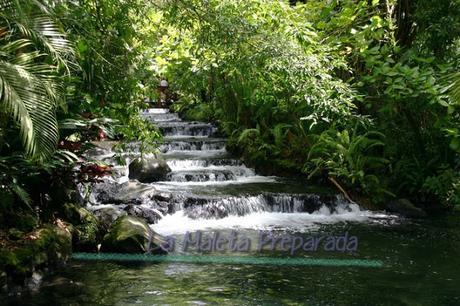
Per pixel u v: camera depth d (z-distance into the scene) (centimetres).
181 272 553
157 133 735
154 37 768
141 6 663
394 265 592
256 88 1005
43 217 595
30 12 461
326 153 1000
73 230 611
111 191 840
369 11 1054
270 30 705
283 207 876
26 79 406
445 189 928
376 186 942
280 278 541
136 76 668
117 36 651
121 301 464
